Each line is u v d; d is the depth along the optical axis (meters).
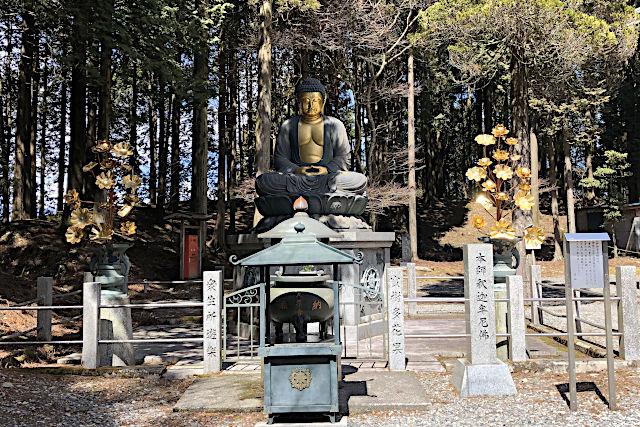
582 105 22.38
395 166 27.31
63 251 18.69
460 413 5.54
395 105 32.28
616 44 15.56
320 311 5.26
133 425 5.31
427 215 36.88
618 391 6.15
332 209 9.84
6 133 28.89
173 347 9.09
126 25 14.70
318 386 5.08
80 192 19.27
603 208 29.48
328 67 25.19
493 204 8.05
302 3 19.80
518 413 5.50
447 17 15.71
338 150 11.16
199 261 21.31
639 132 28.69
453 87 34.22
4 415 5.22
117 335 7.59
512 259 8.02
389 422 5.30
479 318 6.41
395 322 7.21
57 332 10.57
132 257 22.02
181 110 29.20
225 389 6.27
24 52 21.91
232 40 23.98
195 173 22.44
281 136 11.30
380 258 10.12
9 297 13.69
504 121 35.62
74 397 6.14
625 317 7.39
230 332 10.37
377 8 22.12
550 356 7.68
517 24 14.28
